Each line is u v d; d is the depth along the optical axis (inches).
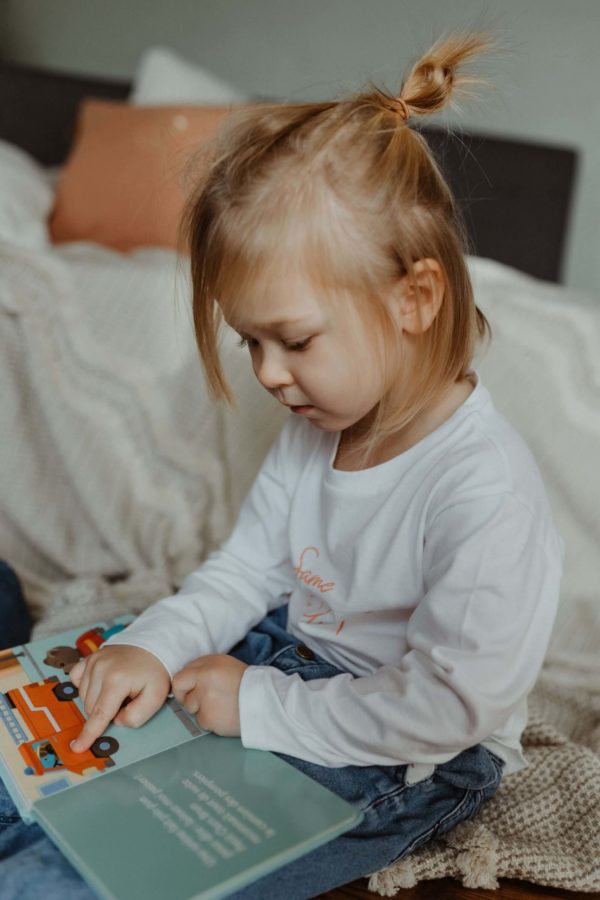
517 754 31.3
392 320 26.7
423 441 28.9
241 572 35.4
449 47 28.0
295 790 26.1
